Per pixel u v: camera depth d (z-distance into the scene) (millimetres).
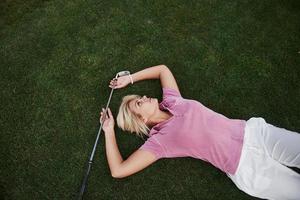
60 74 3098
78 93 3043
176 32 3213
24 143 2900
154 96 3057
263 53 3127
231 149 2547
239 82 3045
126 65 3127
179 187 2791
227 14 3270
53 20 3273
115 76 3094
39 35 3225
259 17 3258
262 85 3031
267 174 2473
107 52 3162
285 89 3010
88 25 3250
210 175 2812
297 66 3076
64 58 3145
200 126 2605
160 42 3186
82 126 2955
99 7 3307
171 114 2777
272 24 3230
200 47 3160
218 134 2576
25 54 3162
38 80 3078
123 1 3320
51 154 2875
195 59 3125
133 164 2627
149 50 3162
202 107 2691
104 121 2830
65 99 3027
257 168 2488
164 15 3273
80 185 2801
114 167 2646
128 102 2822
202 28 3225
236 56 3123
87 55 3154
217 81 3055
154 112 2773
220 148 2561
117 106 3023
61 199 2762
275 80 3041
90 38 3207
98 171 2838
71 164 2854
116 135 2939
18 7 3320
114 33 3219
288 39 3172
